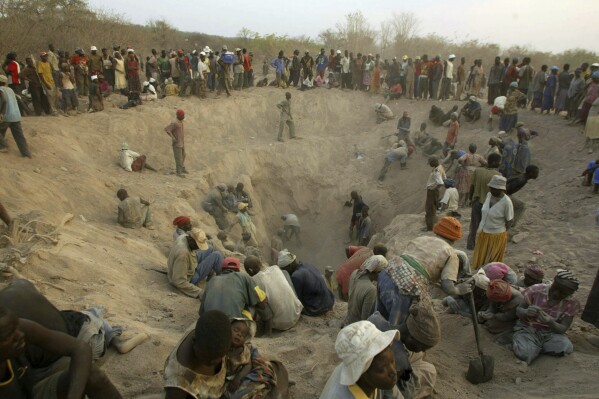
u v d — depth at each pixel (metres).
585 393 4.48
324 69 22.50
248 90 21.30
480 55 34.84
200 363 3.03
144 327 5.38
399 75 21.31
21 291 3.24
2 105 10.70
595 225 9.61
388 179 17.45
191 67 19.92
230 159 16.86
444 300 6.76
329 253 16.69
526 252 8.88
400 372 3.56
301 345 5.33
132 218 10.36
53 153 12.28
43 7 26.31
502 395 4.63
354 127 20.72
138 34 32.59
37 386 2.80
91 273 6.50
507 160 12.38
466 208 12.37
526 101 18.05
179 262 6.98
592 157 13.37
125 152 14.10
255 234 14.64
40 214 7.92
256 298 5.36
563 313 5.38
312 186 18.27
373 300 5.26
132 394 4.22
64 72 15.12
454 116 16.09
